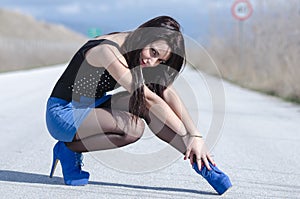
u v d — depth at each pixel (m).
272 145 12.89
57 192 8.39
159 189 8.70
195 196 8.31
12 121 16.27
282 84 26.33
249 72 34.50
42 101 22.17
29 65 72.50
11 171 9.81
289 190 8.85
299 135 14.42
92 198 8.09
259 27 31.94
